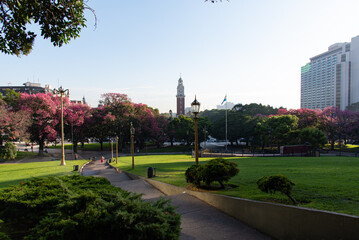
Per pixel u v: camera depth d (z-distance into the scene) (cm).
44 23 691
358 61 11700
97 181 806
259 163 2009
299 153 3859
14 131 3653
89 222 407
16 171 2116
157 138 6688
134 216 398
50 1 666
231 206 716
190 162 2727
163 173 1714
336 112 5591
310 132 4278
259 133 5475
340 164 1694
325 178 1023
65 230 401
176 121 6644
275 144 5944
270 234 572
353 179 977
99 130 5969
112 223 400
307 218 498
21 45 723
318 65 13800
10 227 512
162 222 400
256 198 727
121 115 5856
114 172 2380
